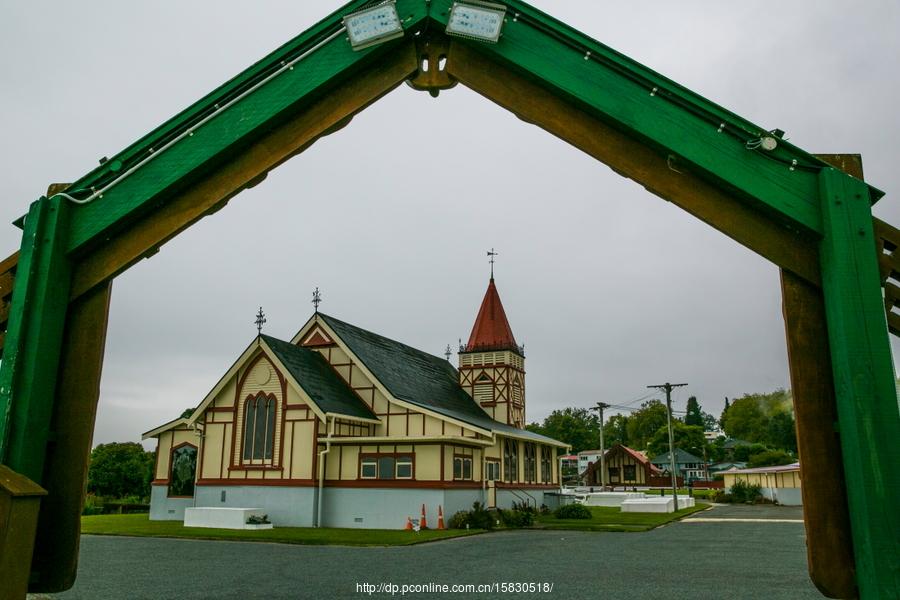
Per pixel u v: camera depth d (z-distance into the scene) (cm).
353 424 2428
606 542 1772
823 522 343
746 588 968
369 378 2605
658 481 7356
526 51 397
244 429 2386
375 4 416
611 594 909
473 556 1391
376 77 421
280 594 888
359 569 1156
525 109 405
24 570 345
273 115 409
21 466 379
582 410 12262
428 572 1123
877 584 306
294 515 2256
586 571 1152
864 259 346
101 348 425
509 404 3419
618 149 395
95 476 4106
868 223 351
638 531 2202
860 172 371
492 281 3747
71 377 417
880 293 341
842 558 338
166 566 1183
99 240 426
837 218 352
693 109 376
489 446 2648
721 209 382
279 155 421
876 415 325
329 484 2288
